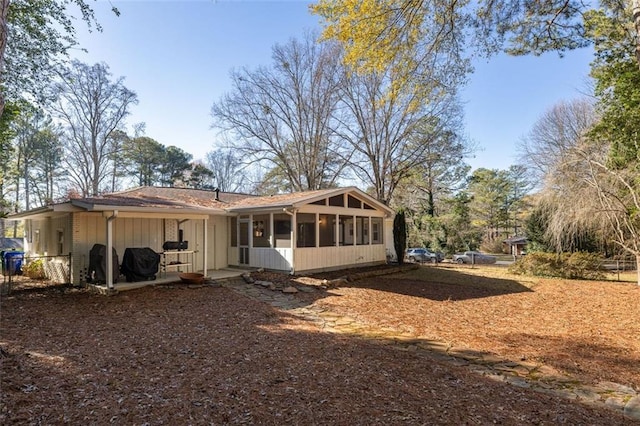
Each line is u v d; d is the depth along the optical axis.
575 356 5.21
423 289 10.80
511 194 35.34
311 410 3.23
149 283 9.79
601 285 11.89
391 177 23.05
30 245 14.48
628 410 3.60
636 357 5.18
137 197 12.05
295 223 11.73
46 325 6.21
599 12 7.20
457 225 28.39
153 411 3.12
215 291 9.52
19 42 10.36
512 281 12.69
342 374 4.18
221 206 13.66
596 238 15.13
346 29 6.03
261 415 3.12
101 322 6.48
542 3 5.94
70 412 3.04
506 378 4.39
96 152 28.42
